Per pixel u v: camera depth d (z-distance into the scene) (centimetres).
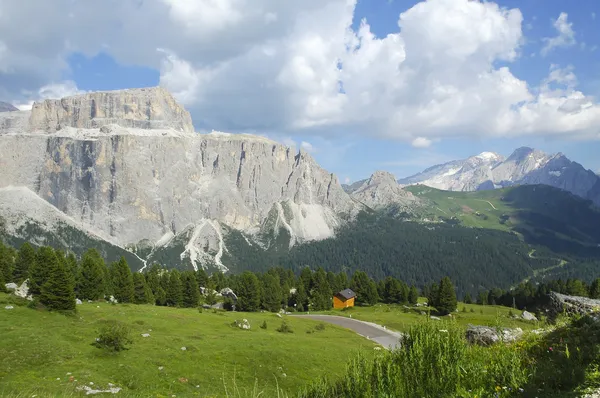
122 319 7569
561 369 1189
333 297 18288
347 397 1330
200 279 18638
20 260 12900
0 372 4191
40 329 5747
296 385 5069
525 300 17788
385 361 1418
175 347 5884
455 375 1288
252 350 6078
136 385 4441
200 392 4534
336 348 7062
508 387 1167
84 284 11212
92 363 4809
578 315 1678
